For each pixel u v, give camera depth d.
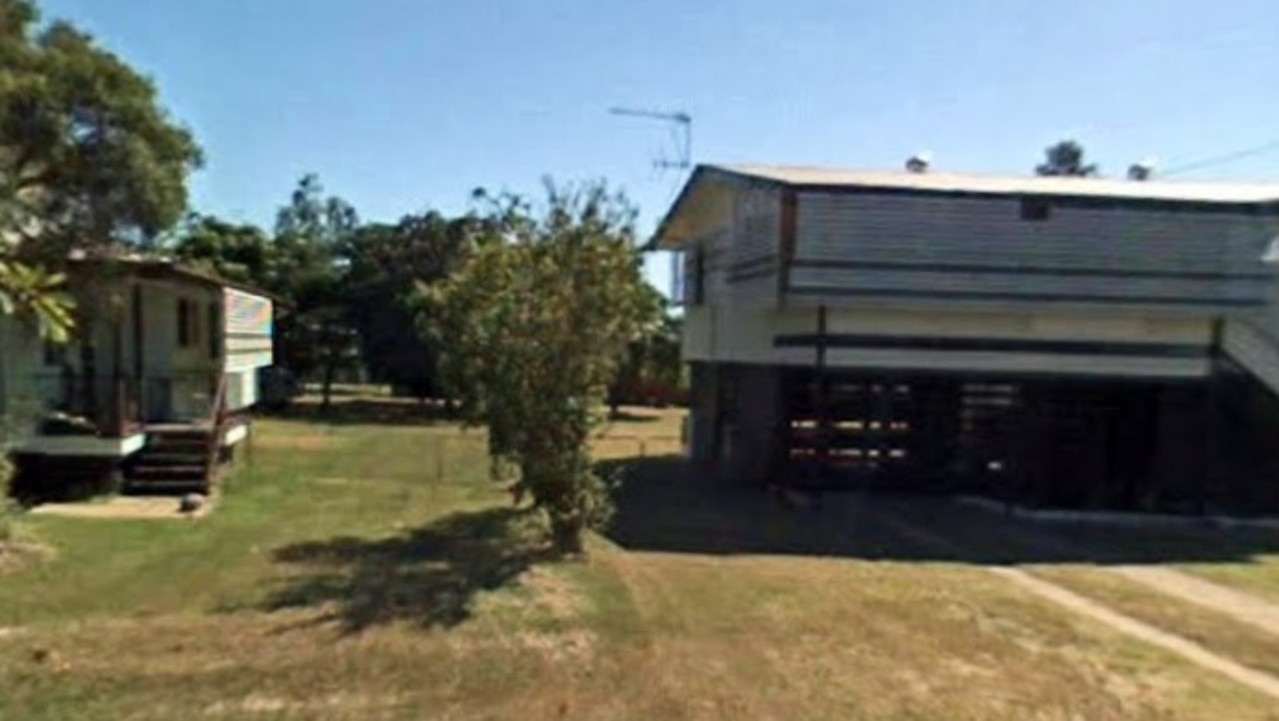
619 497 20.33
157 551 12.96
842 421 20.75
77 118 17.16
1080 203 20.00
